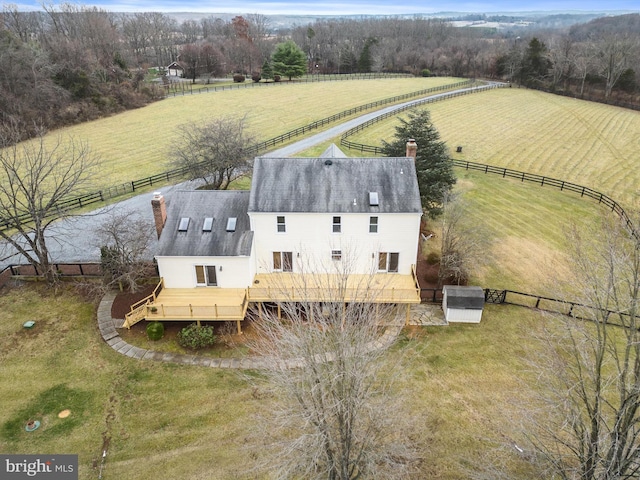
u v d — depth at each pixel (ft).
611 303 78.95
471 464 60.59
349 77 380.78
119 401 69.92
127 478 58.95
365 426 55.36
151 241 111.45
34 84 214.48
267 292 85.10
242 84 335.47
